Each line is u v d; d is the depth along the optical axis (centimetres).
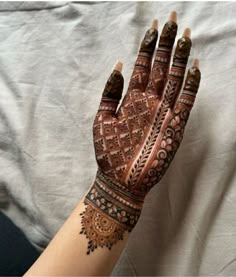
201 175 28
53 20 33
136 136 25
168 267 29
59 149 32
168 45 25
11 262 36
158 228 30
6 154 34
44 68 33
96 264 24
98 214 25
